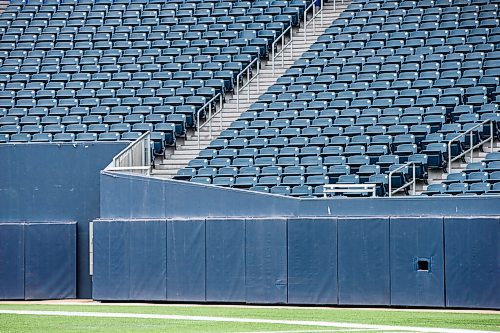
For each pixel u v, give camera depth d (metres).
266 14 74.06
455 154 51.72
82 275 50.50
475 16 66.62
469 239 41.06
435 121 55.16
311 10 74.56
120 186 48.22
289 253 44.28
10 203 51.22
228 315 40.22
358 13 70.69
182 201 46.91
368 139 54.38
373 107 58.53
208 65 67.88
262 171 53.16
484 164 48.91
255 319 38.41
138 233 47.09
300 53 68.81
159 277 46.69
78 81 68.88
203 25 73.75
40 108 64.88
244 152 55.78
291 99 61.41
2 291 49.59
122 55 71.62
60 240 50.28
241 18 73.88
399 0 71.44
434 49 63.59
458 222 41.28
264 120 59.12
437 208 42.25
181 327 35.84
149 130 57.62
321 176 50.88
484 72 59.75
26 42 75.12
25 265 49.78
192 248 46.06
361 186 45.31
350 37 67.62
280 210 45.06
